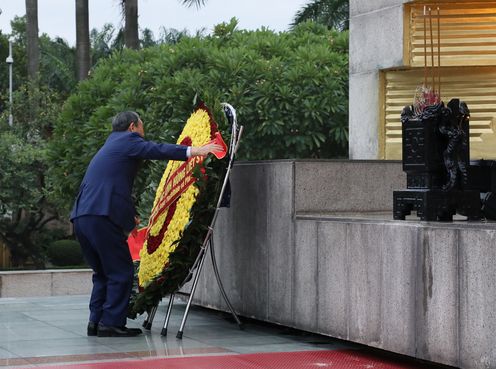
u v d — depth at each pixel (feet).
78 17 103.40
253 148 45.60
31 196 86.28
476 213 21.59
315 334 26.02
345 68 45.96
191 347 23.40
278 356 22.11
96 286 25.55
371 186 26.43
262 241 26.66
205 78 44.91
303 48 46.73
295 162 25.41
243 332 26.37
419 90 27.71
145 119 44.24
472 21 29.81
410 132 21.93
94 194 24.85
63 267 80.43
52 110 102.63
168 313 25.70
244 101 44.68
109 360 21.16
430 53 30.04
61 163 50.06
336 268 23.30
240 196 27.84
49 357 21.50
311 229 24.38
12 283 47.96
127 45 84.89
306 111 44.91
